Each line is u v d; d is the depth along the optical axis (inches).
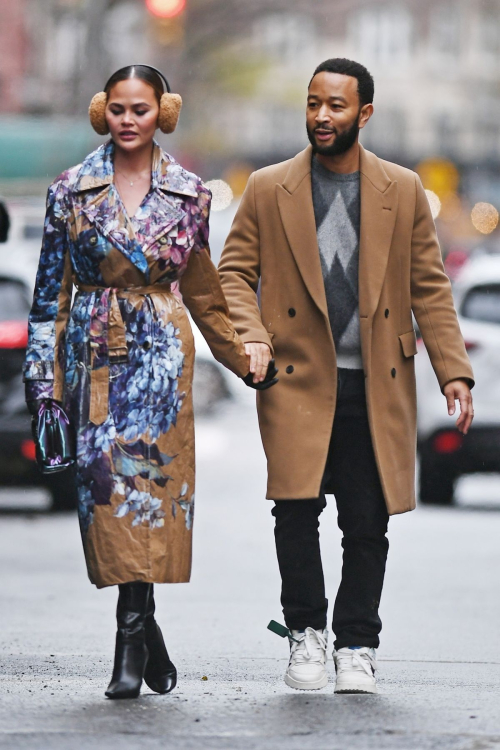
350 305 486.3
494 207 5969.5
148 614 467.2
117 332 450.3
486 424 1111.6
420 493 1170.6
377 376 485.7
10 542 951.0
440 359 495.8
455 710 453.1
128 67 452.4
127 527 446.9
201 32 4269.2
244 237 497.0
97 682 500.7
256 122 6663.4
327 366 485.1
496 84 6825.8
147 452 449.7
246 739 405.7
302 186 488.4
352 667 481.7
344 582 488.4
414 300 500.1
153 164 455.2
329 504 1204.5
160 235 449.1
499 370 1110.4
